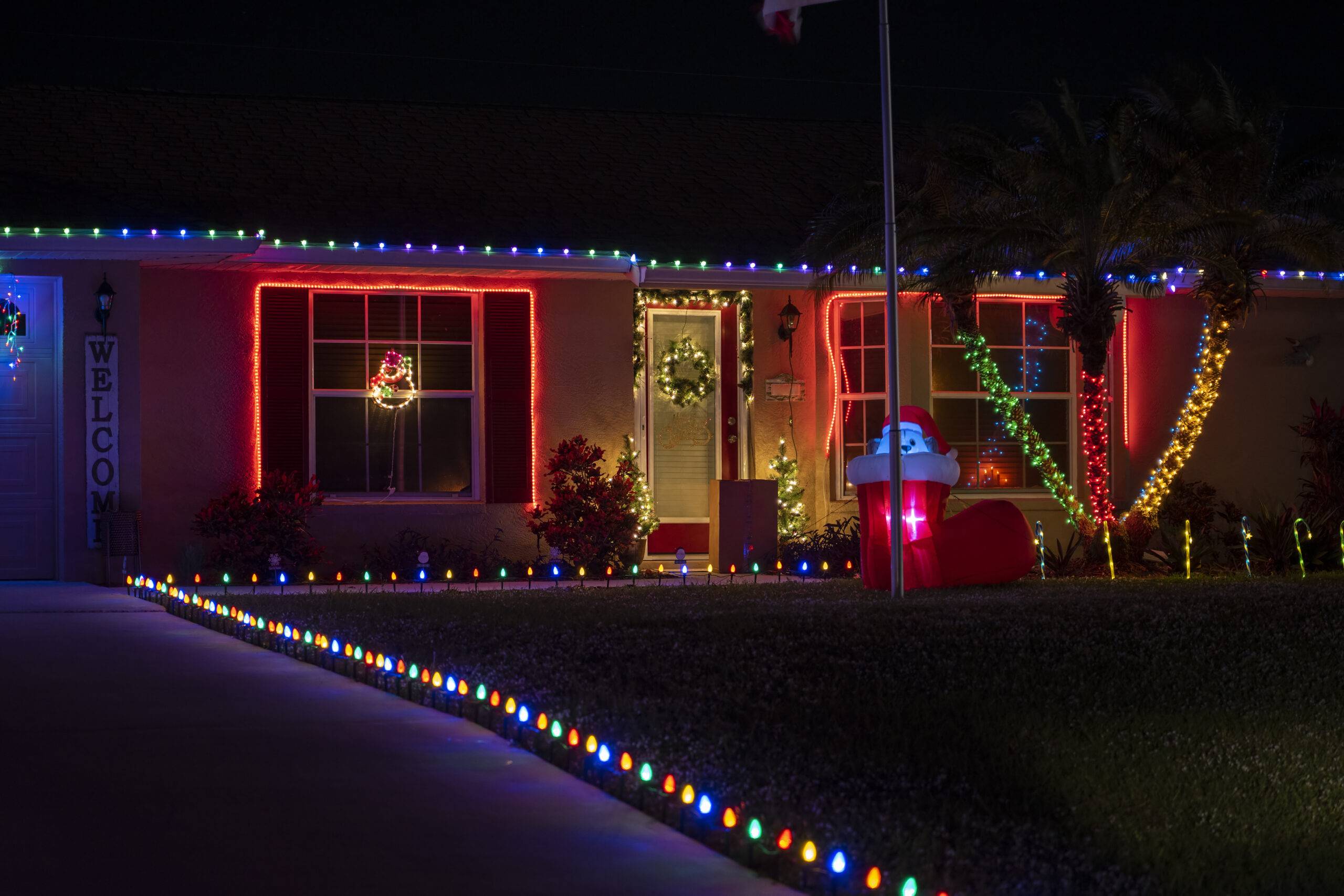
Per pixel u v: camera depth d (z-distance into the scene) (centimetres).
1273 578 1509
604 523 1623
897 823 539
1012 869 494
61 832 541
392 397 1655
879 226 1616
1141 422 1848
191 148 1708
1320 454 1836
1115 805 582
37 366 1520
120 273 1512
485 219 1689
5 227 1443
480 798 600
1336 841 554
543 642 976
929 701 786
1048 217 1612
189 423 1579
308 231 1586
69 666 933
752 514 1692
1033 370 1834
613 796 605
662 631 1011
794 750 661
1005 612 1095
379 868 504
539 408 1684
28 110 1712
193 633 1106
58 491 1517
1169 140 1670
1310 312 1895
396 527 1636
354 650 934
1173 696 820
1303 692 844
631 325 1717
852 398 1783
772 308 1764
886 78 1235
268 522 1546
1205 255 1639
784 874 493
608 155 1891
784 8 1232
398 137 1828
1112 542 1684
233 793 602
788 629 1005
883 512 1332
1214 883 493
